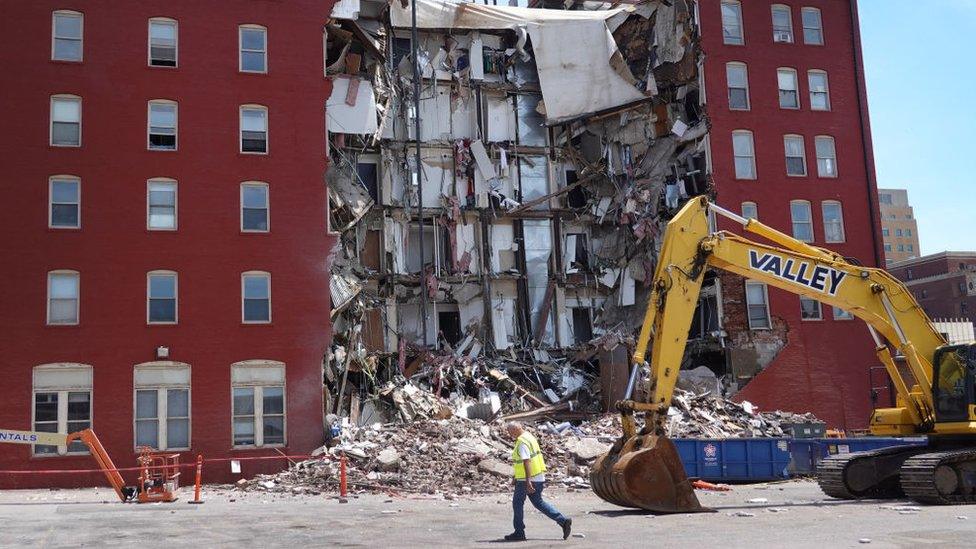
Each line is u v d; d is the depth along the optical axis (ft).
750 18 146.61
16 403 103.81
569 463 100.48
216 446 107.76
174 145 113.09
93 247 108.68
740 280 138.62
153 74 113.80
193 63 115.24
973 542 45.19
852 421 138.10
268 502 81.71
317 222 116.06
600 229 155.74
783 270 67.46
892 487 74.43
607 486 60.49
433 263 144.25
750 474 97.40
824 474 73.97
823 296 68.85
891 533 49.21
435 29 151.74
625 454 60.44
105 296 107.96
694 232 64.95
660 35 150.41
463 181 148.56
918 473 65.92
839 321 141.08
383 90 141.49
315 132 118.01
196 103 114.52
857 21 151.84
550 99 152.87
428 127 149.07
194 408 107.96
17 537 55.72
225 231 112.78
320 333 113.50
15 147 108.58
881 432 73.15
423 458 98.99
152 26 115.03
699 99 143.84
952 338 184.65
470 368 133.08
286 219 115.03
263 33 118.52
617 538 49.37
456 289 145.38
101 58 112.68
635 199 149.48
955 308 314.55
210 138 114.21
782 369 137.08
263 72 117.50
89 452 104.53
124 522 64.18
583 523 57.52
